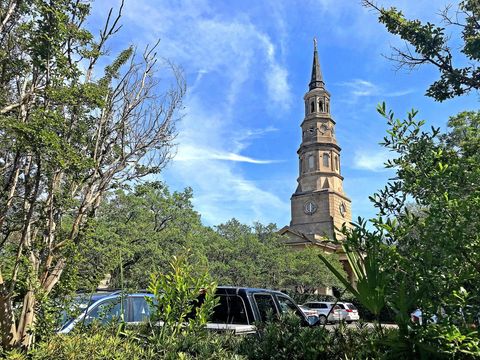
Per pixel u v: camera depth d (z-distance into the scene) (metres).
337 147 71.88
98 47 5.84
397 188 3.66
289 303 7.69
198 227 31.02
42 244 5.07
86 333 4.29
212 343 3.90
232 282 34.16
